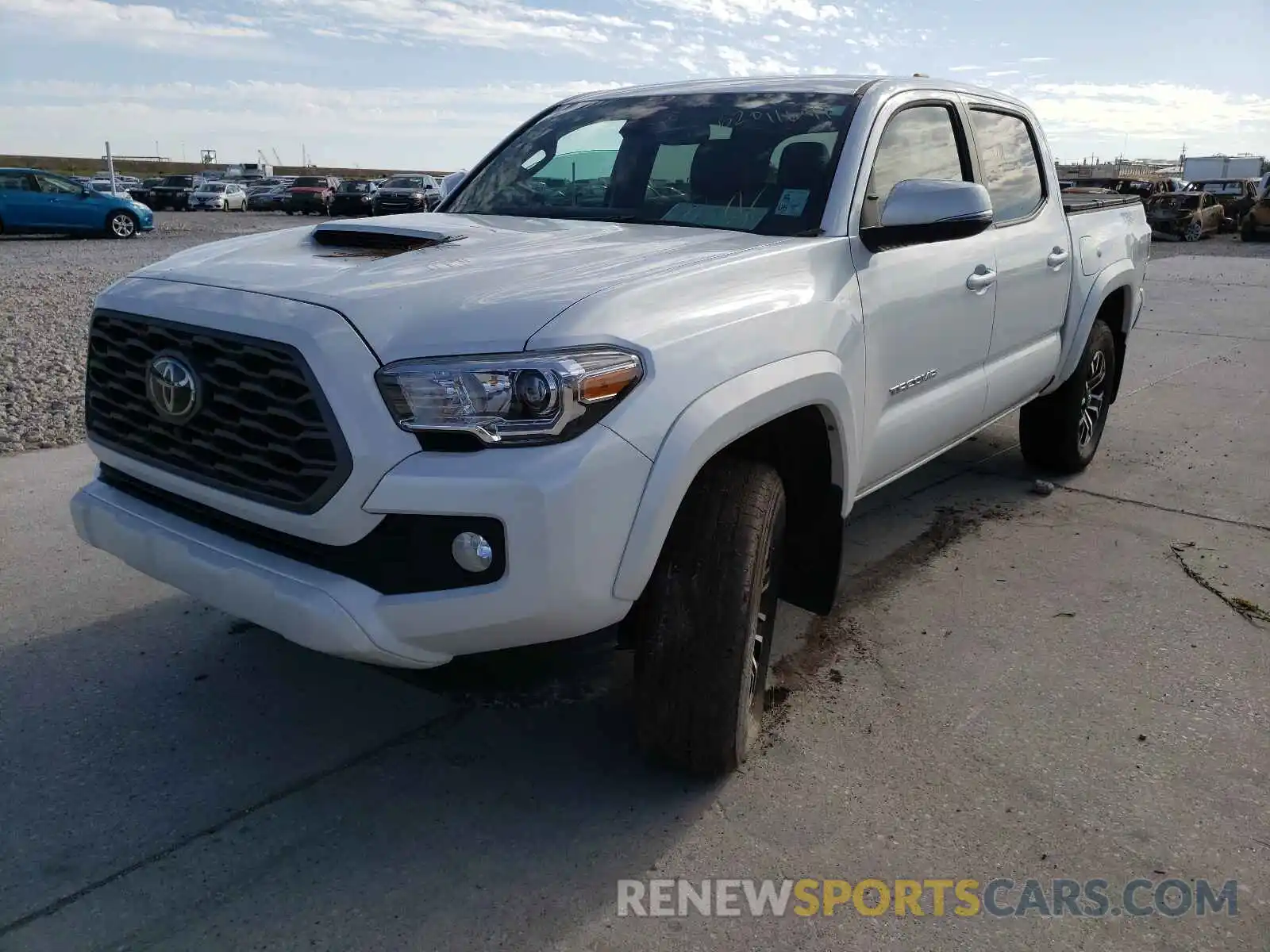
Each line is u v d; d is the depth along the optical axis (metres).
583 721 3.05
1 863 2.41
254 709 3.12
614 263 2.62
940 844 2.50
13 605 3.79
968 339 3.83
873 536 4.61
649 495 2.26
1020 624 3.71
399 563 2.22
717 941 2.19
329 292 2.35
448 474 2.13
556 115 4.19
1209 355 9.11
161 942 2.17
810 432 2.96
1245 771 2.80
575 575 2.18
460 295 2.33
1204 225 25.73
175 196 41.62
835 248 3.03
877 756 2.87
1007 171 4.34
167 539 2.54
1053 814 2.61
